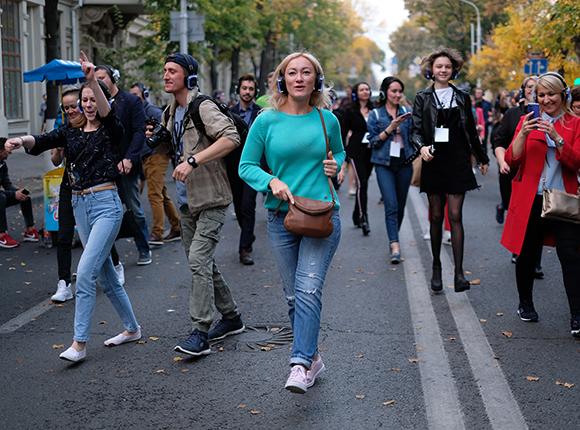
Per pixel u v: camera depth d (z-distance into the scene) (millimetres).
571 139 6441
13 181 17234
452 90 7781
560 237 6477
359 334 6562
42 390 5320
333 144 5117
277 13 37094
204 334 5953
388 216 9703
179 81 5941
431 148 7566
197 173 5969
